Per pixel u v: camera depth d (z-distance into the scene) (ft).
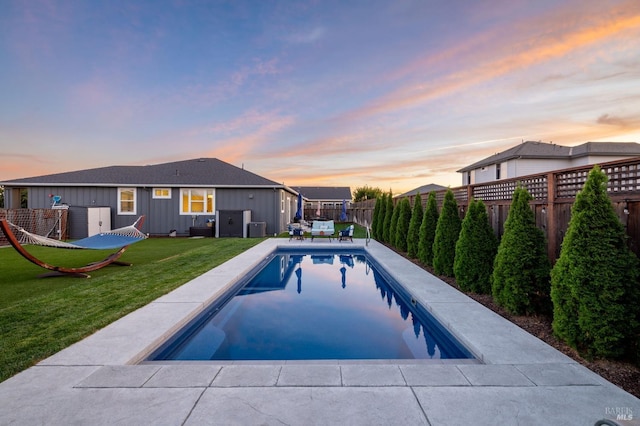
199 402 7.61
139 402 7.59
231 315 16.90
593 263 10.05
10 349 10.27
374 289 22.66
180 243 40.55
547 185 14.97
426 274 22.43
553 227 14.43
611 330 9.59
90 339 11.06
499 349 10.54
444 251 21.62
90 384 8.35
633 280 9.66
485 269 17.22
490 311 14.40
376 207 49.47
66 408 7.32
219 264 25.52
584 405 7.54
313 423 6.88
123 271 22.93
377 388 8.27
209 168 57.26
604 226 10.16
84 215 45.75
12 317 13.25
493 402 7.66
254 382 8.54
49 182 48.62
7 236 18.47
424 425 6.85
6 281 19.98
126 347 10.46
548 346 10.81
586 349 10.31
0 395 7.80
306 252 38.58
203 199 51.01
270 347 12.87
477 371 9.15
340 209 105.09
